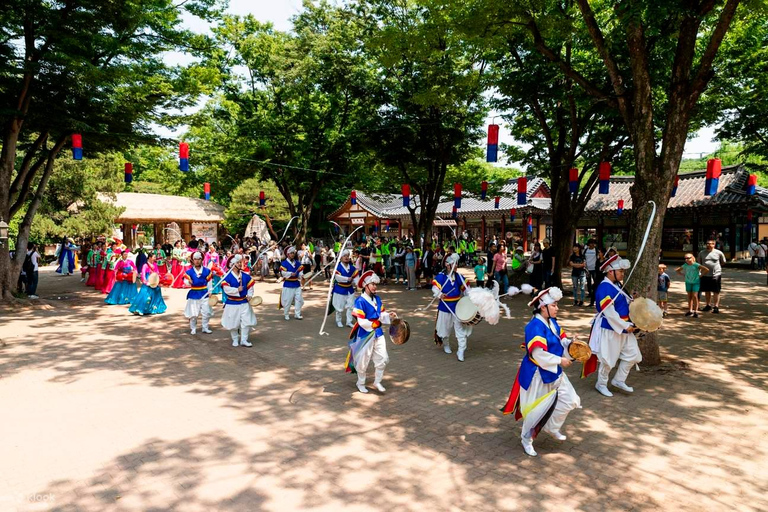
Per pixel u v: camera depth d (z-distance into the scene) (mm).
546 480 4496
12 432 5492
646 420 5852
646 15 7242
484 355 8906
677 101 7555
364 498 4191
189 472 4625
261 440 5332
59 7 12711
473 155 20156
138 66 13711
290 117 21297
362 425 5754
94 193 26344
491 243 16656
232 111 21984
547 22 9508
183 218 30828
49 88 13320
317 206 38656
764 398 6547
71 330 10969
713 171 11117
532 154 18406
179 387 7086
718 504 4105
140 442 5258
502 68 15281
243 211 31156
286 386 7168
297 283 12250
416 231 20672
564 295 15766
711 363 8148
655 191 7711
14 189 14789
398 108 17922
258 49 21078
